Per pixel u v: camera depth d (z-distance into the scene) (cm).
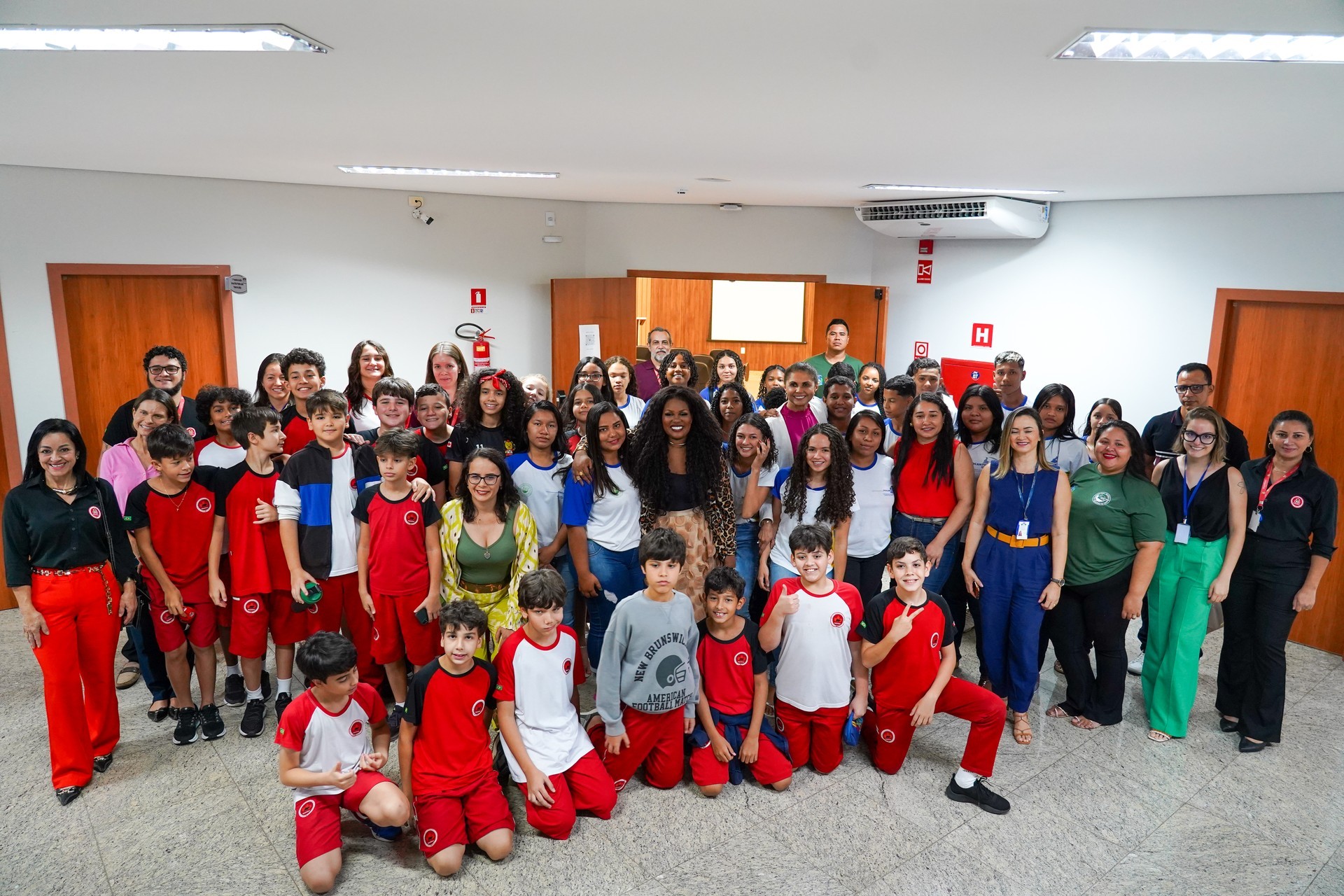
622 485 378
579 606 432
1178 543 378
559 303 744
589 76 260
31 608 317
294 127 370
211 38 222
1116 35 200
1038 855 302
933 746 374
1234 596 386
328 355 667
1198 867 297
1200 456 374
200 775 343
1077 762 364
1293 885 288
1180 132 319
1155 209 584
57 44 224
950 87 258
